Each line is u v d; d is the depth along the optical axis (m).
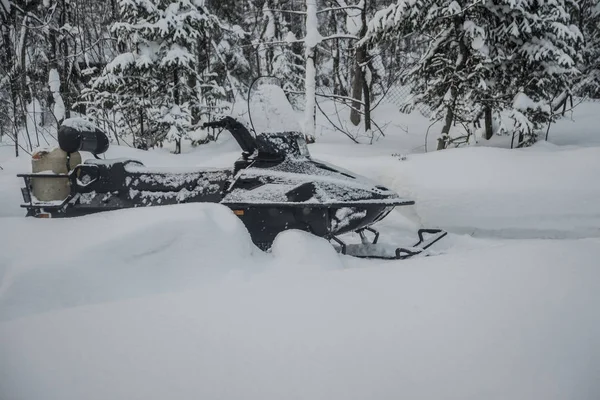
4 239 2.86
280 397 1.52
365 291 2.24
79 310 2.15
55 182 4.04
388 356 1.71
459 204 5.18
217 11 14.90
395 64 17.59
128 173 4.00
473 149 6.09
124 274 2.61
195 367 1.68
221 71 14.13
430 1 8.96
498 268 2.41
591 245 2.78
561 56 8.85
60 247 2.69
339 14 17.83
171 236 2.83
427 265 2.56
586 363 1.67
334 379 1.60
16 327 2.01
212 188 3.91
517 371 1.61
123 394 1.55
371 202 3.63
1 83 11.34
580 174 5.11
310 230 3.69
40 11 12.51
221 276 2.73
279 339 1.84
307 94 11.14
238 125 4.00
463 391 1.53
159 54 9.88
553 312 1.96
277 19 17.16
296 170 3.79
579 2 15.24
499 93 9.58
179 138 9.48
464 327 1.87
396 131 13.52
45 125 12.37
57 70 12.05
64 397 1.55
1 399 1.56
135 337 1.89
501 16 9.03
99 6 14.81
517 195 5.04
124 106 9.78
